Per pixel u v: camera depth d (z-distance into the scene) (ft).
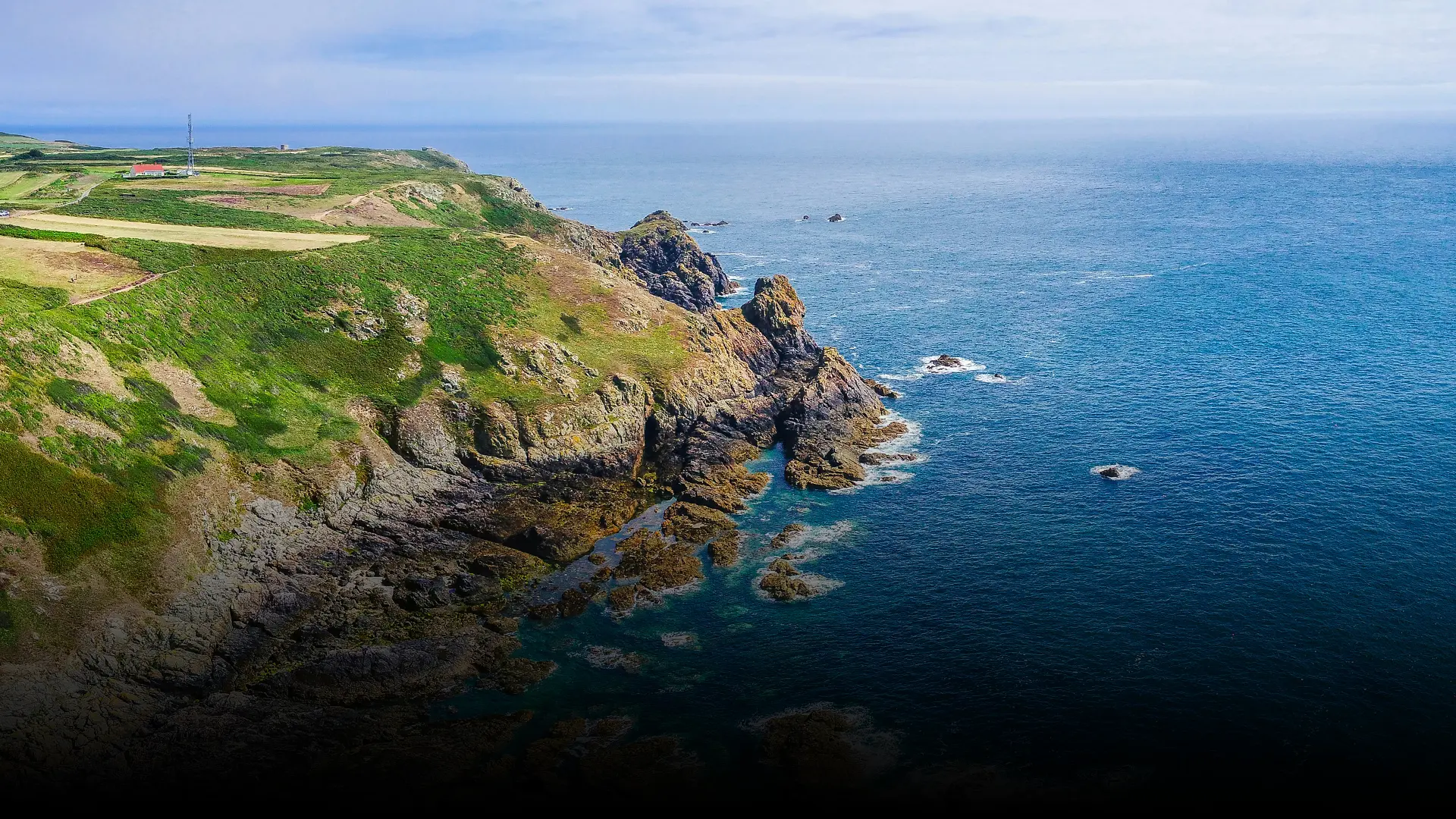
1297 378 354.13
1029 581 222.07
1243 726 170.30
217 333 267.80
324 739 168.86
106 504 197.57
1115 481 272.31
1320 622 199.52
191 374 247.70
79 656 172.14
